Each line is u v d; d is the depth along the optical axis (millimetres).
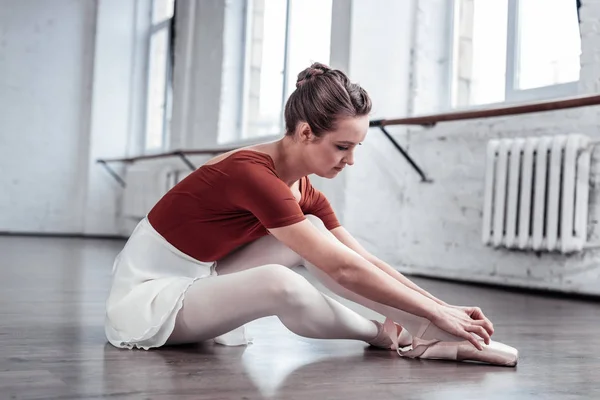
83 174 8398
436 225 4422
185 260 1577
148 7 8500
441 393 1236
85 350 1556
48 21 8266
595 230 3385
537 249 3512
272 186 1411
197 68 7152
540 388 1302
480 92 4410
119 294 1597
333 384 1283
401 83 4688
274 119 6168
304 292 1448
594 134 3420
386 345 1667
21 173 8156
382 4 4625
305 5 5691
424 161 4535
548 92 3830
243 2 6637
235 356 1532
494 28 4320
